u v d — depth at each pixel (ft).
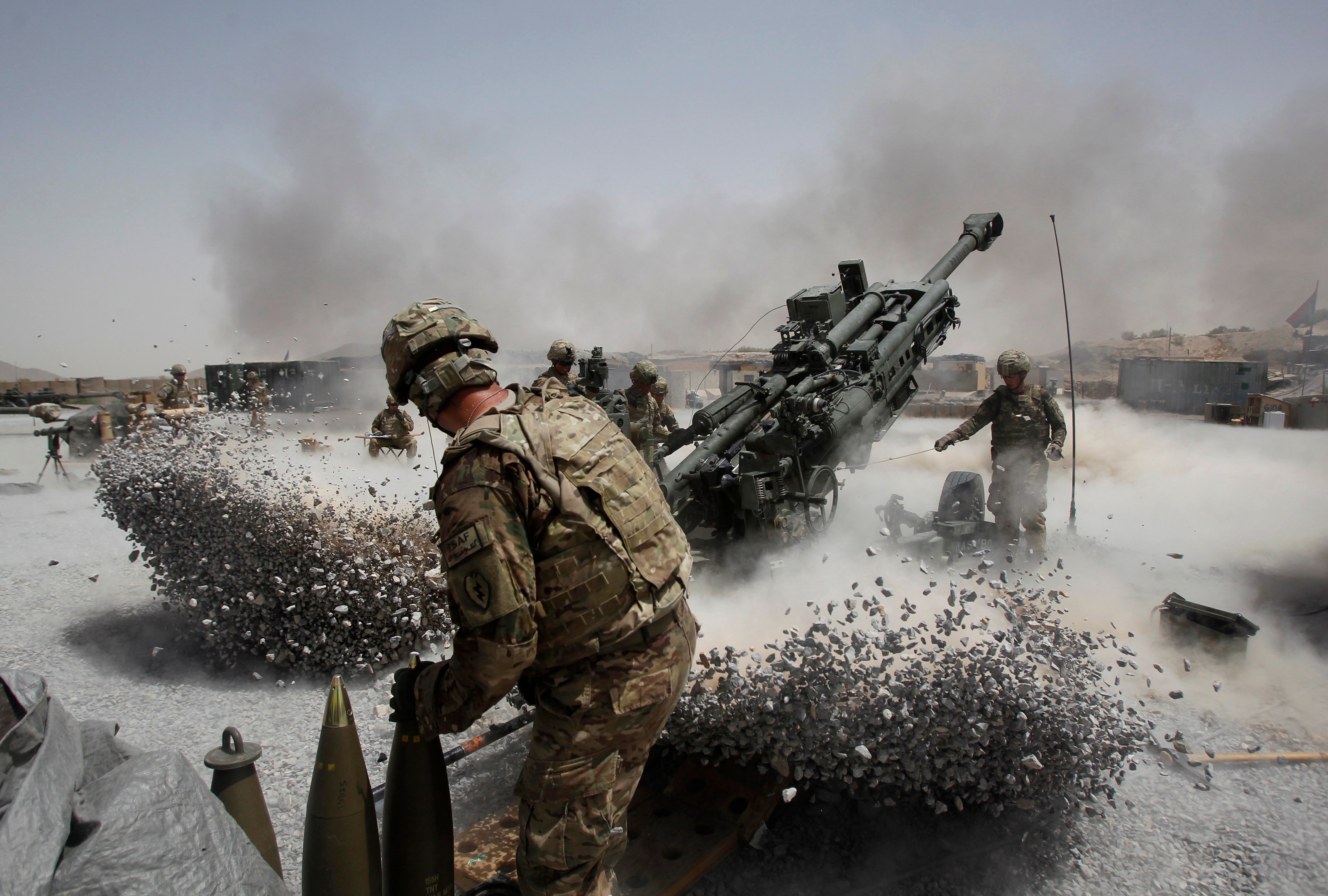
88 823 5.80
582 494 6.67
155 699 15.16
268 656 15.88
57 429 42.47
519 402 6.98
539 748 6.98
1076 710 9.68
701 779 10.70
